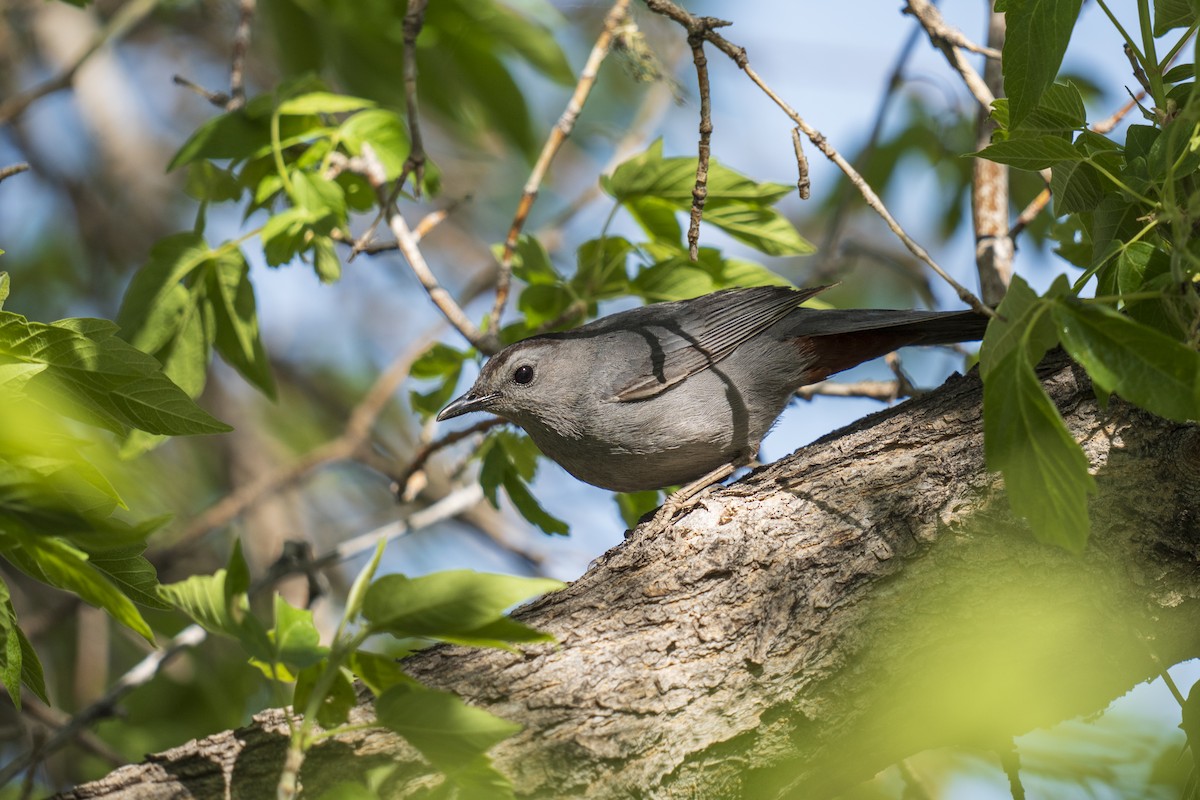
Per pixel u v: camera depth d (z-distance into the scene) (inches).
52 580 229.9
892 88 503.5
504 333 444.5
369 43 489.4
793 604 265.4
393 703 209.0
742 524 281.7
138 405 253.9
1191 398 197.3
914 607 263.1
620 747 249.9
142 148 661.3
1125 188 244.5
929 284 504.7
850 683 258.7
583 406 407.2
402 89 497.7
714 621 265.9
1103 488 267.4
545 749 248.8
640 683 257.1
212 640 487.2
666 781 251.4
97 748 406.6
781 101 292.5
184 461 602.9
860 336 406.9
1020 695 259.8
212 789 249.9
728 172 390.9
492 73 496.7
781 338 408.2
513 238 412.5
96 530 197.3
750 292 412.5
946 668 260.1
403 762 245.8
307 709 206.1
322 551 610.9
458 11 478.6
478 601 203.3
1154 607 262.1
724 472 409.7
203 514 499.2
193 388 378.3
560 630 268.5
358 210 442.9
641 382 403.2
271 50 660.7
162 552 484.7
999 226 399.9
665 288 402.0
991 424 208.4
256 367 390.0
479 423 422.6
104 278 634.8
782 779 259.1
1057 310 208.2
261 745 253.3
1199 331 227.3
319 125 414.9
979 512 269.9
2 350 245.8
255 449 605.6
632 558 283.4
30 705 424.8
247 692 482.6
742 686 258.5
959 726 261.4
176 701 484.7
